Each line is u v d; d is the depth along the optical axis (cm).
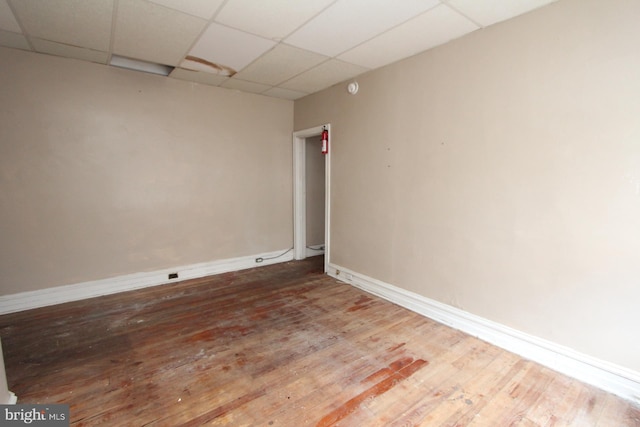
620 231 180
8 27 235
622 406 175
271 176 447
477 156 242
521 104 215
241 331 259
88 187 319
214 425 161
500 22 223
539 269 214
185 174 375
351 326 268
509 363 215
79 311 295
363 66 313
